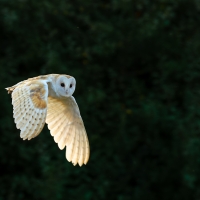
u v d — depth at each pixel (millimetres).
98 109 15766
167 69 15742
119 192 15758
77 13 15945
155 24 15414
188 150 15102
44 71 14688
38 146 14734
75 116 8297
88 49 15477
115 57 16141
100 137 15531
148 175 15867
